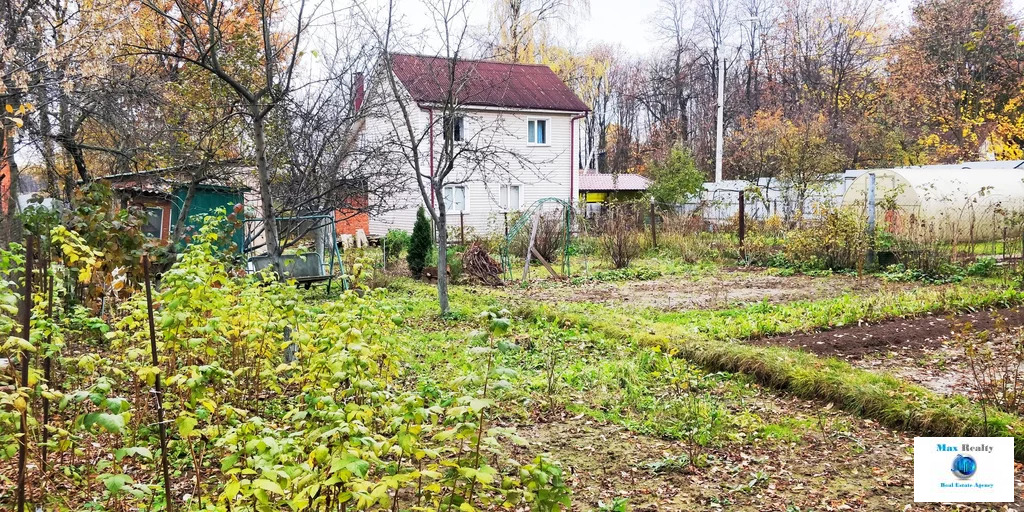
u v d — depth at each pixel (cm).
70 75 1078
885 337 894
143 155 1180
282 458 268
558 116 2894
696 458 523
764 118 3900
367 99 1270
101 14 1048
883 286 1401
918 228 1638
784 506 454
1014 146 3325
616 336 923
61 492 419
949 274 1464
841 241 1675
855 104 4200
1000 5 3572
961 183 1891
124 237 561
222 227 1166
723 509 452
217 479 465
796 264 1770
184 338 501
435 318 1130
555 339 925
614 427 602
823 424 598
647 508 453
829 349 848
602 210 2658
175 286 484
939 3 3712
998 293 1122
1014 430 523
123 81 1098
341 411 286
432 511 286
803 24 4572
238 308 542
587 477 502
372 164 1338
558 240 2106
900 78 3822
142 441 498
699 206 2358
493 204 2797
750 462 525
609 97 5859
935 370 749
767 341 905
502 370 321
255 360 604
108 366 462
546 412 641
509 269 1823
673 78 5466
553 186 2914
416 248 1753
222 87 1050
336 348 388
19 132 1041
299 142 1236
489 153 1227
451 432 284
